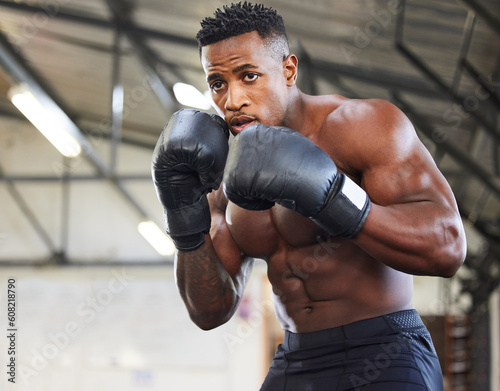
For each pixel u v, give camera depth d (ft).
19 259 36.37
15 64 27.71
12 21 24.81
